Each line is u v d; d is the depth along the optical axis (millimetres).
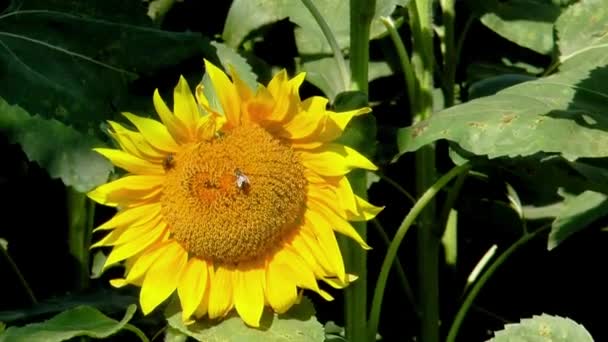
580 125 1121
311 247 1086
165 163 1080
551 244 1265
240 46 1412
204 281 1083
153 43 1225
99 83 1203
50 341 1062
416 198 1342
